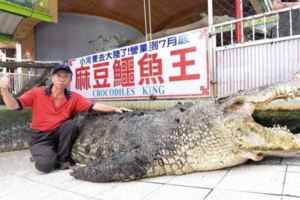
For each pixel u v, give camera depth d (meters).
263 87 3.87
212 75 5.57
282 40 4.81
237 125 3.71
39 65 8.70
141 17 17.39
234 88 5.36
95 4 15.88
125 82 7.14
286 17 4.92
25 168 4.72
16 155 5.86
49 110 4.74
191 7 15.77
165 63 6.27
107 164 3.71
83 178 3.83
